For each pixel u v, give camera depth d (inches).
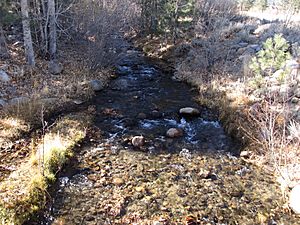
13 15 411.2
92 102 381.1
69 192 217.8
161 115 354.3
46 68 431.5
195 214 199.2
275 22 562.6
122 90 426.0
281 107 299.6
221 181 234.1
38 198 201.6
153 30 649.0
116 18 526.6
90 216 195.8
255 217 197.2
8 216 180.5
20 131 289.3
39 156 227.6
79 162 254.8
